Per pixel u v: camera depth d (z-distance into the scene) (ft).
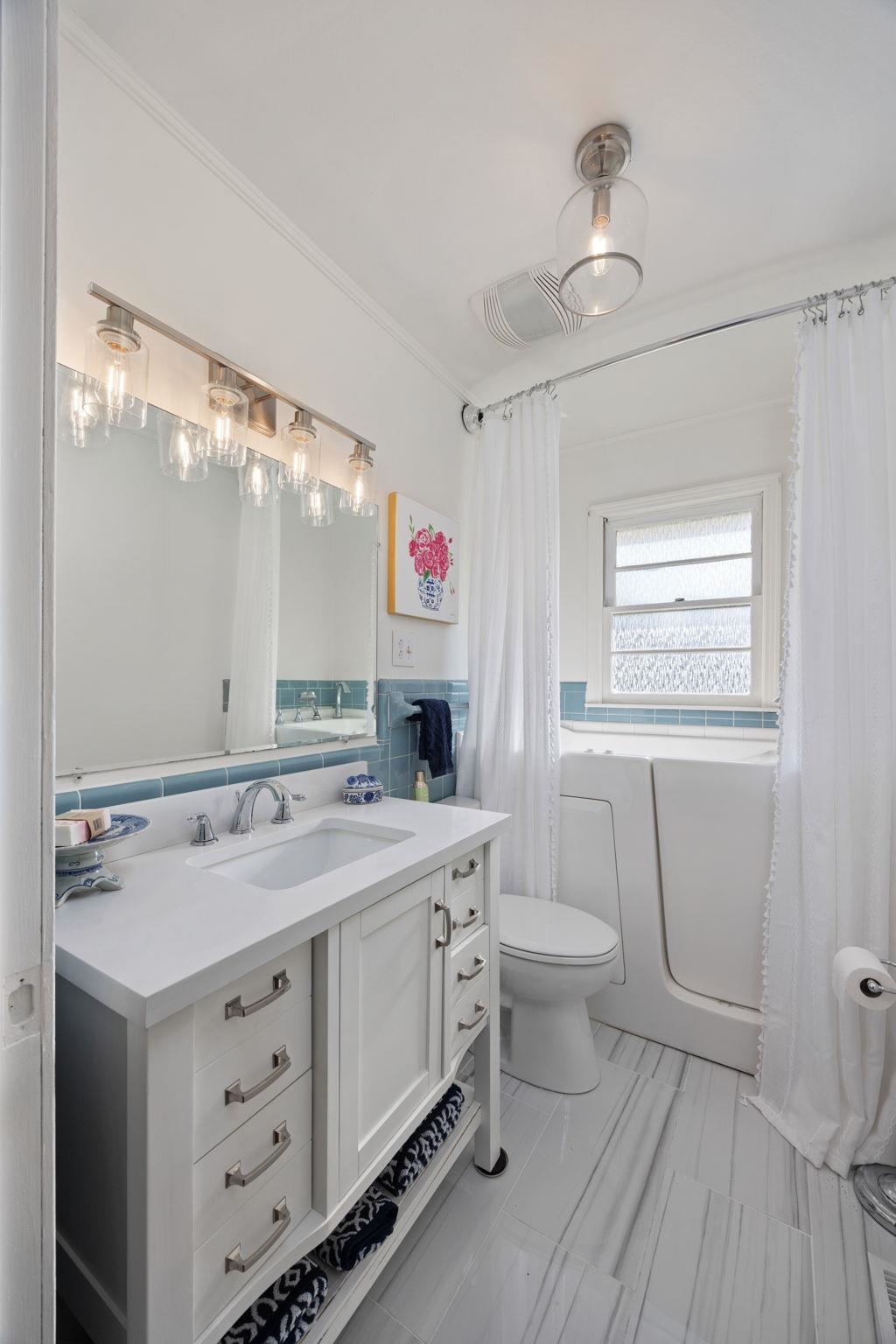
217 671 4.06
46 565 1.39
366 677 5.58
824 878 4.52
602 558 9.39
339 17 3.23
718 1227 3.70
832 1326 3.12
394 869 3.03
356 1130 2.75
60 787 3.14
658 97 3.66
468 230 4.81
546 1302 3.23
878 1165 4.15
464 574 7.60
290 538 4.66
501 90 3.65
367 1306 3.20
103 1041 2.05
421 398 6.63
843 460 4.78
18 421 1.34
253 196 4.34
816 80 3.51
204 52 3.41
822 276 5.36
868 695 4.55
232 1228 2.16
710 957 5.54
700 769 5.61
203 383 3.96
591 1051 5.09
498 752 6.66
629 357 5.93
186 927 2.30
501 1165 4.16
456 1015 3.69
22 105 1.33
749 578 8.37
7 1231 1.30
